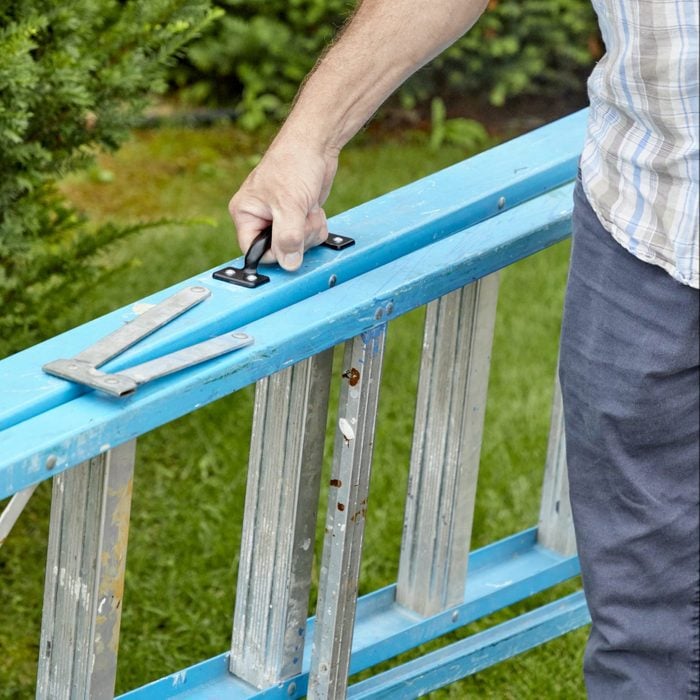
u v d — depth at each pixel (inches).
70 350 67.9
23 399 62.5
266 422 80.8
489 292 90.0
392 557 141.5
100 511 67.4
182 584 136.7
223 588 136.3
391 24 74.9
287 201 73.2
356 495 79.4
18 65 118.0
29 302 139.7
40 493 153.4
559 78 302.8
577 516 77.7
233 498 151.4
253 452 82.3
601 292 73.4
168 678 84.4
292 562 82.5
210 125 285.6
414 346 189.5
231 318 71.3
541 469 160.1
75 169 139.8
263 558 83.7
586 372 74.7
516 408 173.5
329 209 237.3
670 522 73.7
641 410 72.6
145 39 138.9
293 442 79.6
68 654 71.5
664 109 67.9
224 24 281.6
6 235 130.0
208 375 65.7
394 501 150.7
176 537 144.5
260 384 80.7
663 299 70.4
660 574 75.0
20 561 142.2
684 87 66.6
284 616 83.9
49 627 71.9
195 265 207.6
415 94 291.3
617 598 76.1
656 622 75.9
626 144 70.9
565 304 76.7
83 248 144.3
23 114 119.9
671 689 76.6
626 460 74.3
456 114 300.5
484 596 101.4
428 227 81.9
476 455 94.0
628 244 70.8
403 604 98.2
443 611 98.0
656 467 74.0
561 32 292.2
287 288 74.2
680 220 68.5
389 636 93.9
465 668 98.8
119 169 255.3
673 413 72.2
